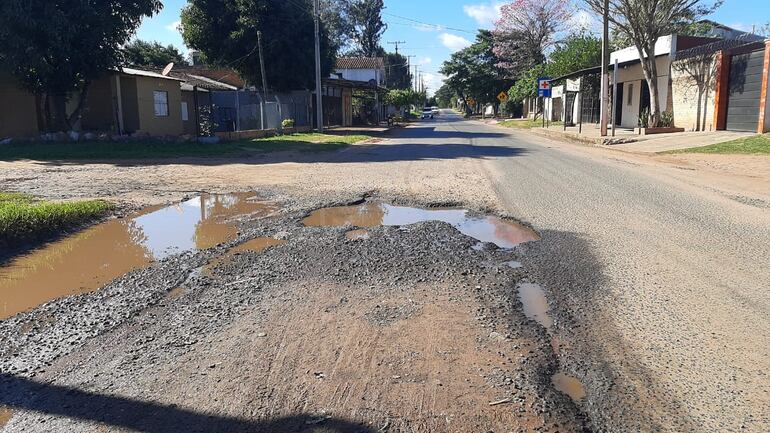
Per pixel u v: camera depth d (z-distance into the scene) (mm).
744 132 20094
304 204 9297
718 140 18969
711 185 11062
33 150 17047
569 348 3822
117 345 3928
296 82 33688
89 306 4707
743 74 20438
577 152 18719
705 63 22391
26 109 21641
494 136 29312
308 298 4793
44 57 18766
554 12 49406
